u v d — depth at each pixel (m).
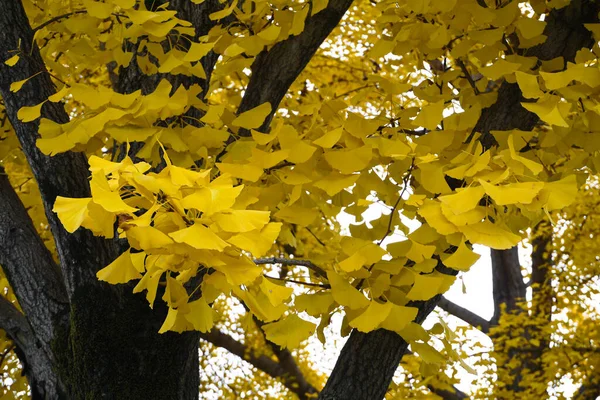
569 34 1.93
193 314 1.36
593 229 6.12
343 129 1.43
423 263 1.56
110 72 3.71
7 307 2.30
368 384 1.89
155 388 1.93
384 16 1.93
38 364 2.13
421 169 1.41
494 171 1.26
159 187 0.98
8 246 2.19
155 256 1.16
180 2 2.07
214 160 1.68
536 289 6.76
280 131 1.36
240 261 1.05
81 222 0.97
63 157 1.93
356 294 1.43
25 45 1.92
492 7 1.90
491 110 1.96
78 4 2.20
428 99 1.94
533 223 1.79
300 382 5.91
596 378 5.30
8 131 2.49
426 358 1.60
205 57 2.11
